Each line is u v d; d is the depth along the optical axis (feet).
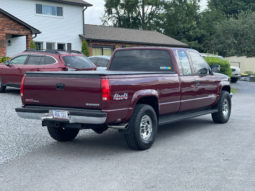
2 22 65.36
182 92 22.34
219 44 136.56
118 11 151.64
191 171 15.03
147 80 18.93
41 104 18.20
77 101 16.87
